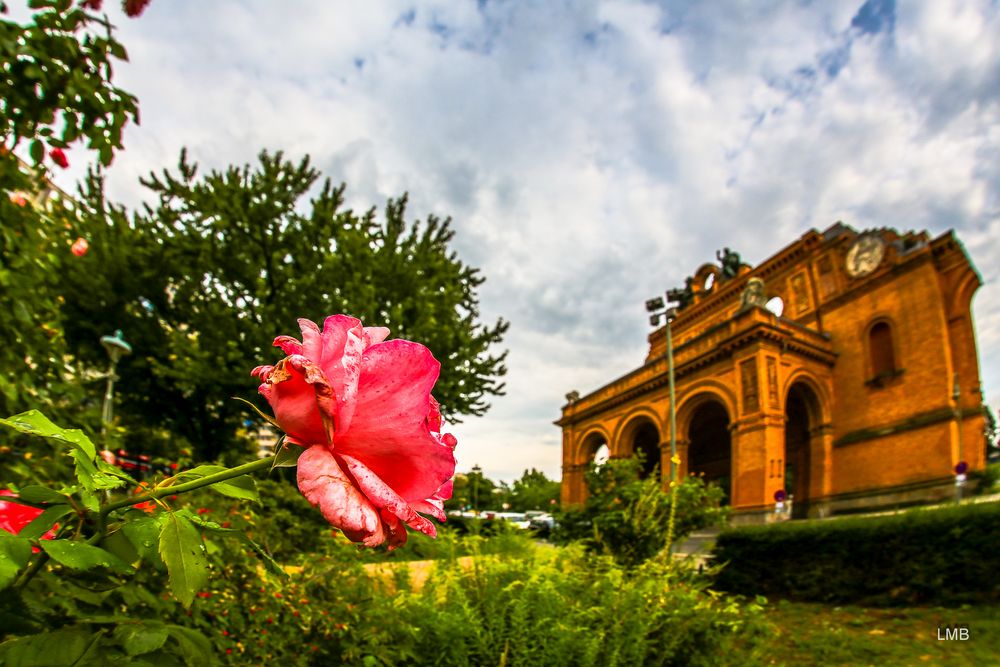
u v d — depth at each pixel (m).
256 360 11.45
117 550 0.68
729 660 3.05
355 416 0.62
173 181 12.87
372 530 0.55
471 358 13.41
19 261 2.24
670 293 16.44
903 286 19.86
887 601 6.20
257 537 2.75
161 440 12.09
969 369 18.56
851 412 20.56
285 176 13.08
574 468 29.02
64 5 1.73
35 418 0.62
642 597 2.81
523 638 2.39
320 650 2.11
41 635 0.65
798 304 23.92
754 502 17.69
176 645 0.87
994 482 15.77
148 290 12.81
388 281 12.80
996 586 5.63
